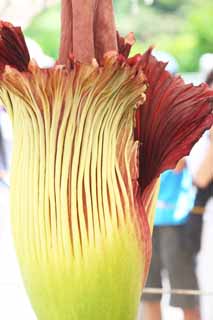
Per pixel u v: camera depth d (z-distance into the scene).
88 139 2.00
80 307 2.05
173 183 6.98
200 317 3.80
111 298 2.06
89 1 2.03
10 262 6.39
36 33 9.47
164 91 2.25
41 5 9.38
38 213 2.04
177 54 10.23
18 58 2.09
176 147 2.19
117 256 2.05
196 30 10.23
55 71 1.88
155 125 2.25
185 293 3.63
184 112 2.21
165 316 3.67
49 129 2.01
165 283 6.83
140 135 2.27
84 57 2.03
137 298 2.15
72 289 2.04
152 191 2.26
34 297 2.11
